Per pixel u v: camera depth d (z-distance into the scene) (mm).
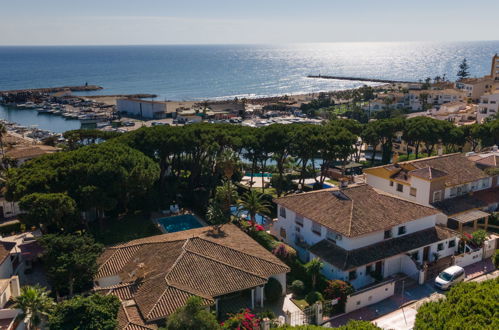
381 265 45750
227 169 62375
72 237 42719
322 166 79500
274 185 80688
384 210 49000
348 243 44625
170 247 44531
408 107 199375
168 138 68250
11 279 42188
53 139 130875
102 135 105438
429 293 43094
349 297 39594
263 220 65125
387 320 38438
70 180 56531
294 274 46219
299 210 51344
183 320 29984
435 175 57688
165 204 69125
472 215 56875
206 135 70188
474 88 183750
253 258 43688
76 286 43406
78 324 31281
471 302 27344
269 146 71625
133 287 39656
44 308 34250
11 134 149000
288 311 37438
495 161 65688
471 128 86438
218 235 49062
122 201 65188
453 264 48094
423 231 49969
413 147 111688
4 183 75438
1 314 36719
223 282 39812
